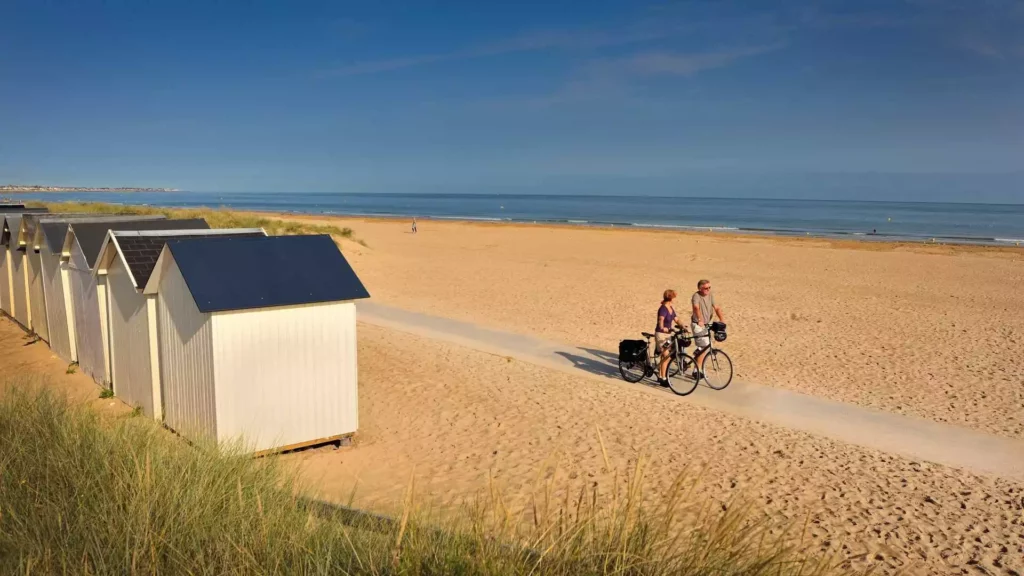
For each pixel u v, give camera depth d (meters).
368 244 37.12
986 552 5.93
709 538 3.87
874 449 8.43
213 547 3.97
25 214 15.57
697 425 9.27
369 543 3.82
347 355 8.41
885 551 5.90
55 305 13.41
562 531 3.83
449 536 3.80
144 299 9.01
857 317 17.30
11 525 4.13
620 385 11.25
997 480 7.52
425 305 18.61
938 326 16.19
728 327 16.05
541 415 9.69
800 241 46.53
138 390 9.57
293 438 8.11
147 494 4.30
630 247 39.06
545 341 14.46
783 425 9.30
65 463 5.05
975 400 10.45
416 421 9.45
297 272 8.18
